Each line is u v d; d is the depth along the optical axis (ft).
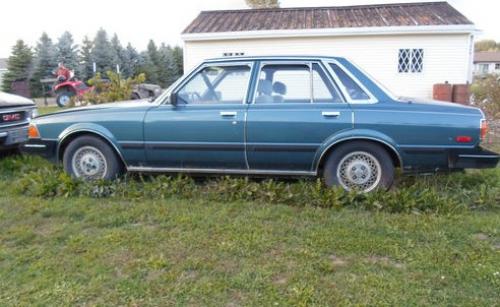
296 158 13.30
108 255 9.48
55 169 16.60
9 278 8.48
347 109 12.82
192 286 8.12
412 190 12.97
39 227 11.34
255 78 13.67
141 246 9.93
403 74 42.50
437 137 12.37
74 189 14.11
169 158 14.21
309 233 10.58
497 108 33.71
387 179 13.04
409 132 12.48
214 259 9.24
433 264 8.84
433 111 12.50
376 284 8.08
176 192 13.87
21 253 9.65
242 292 7.89
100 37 126.93
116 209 12.51
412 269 8.70
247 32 42.47
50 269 8.83
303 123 12.95
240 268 8.82
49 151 15.23
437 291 7.84
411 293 7.77
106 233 10.77
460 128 12.28
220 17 48.91
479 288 7.93
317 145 13.02
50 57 114.21
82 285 8.18
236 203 12.89
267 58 13.69
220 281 8.29
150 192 13.80
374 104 12.85
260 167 13.79
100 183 14.08
